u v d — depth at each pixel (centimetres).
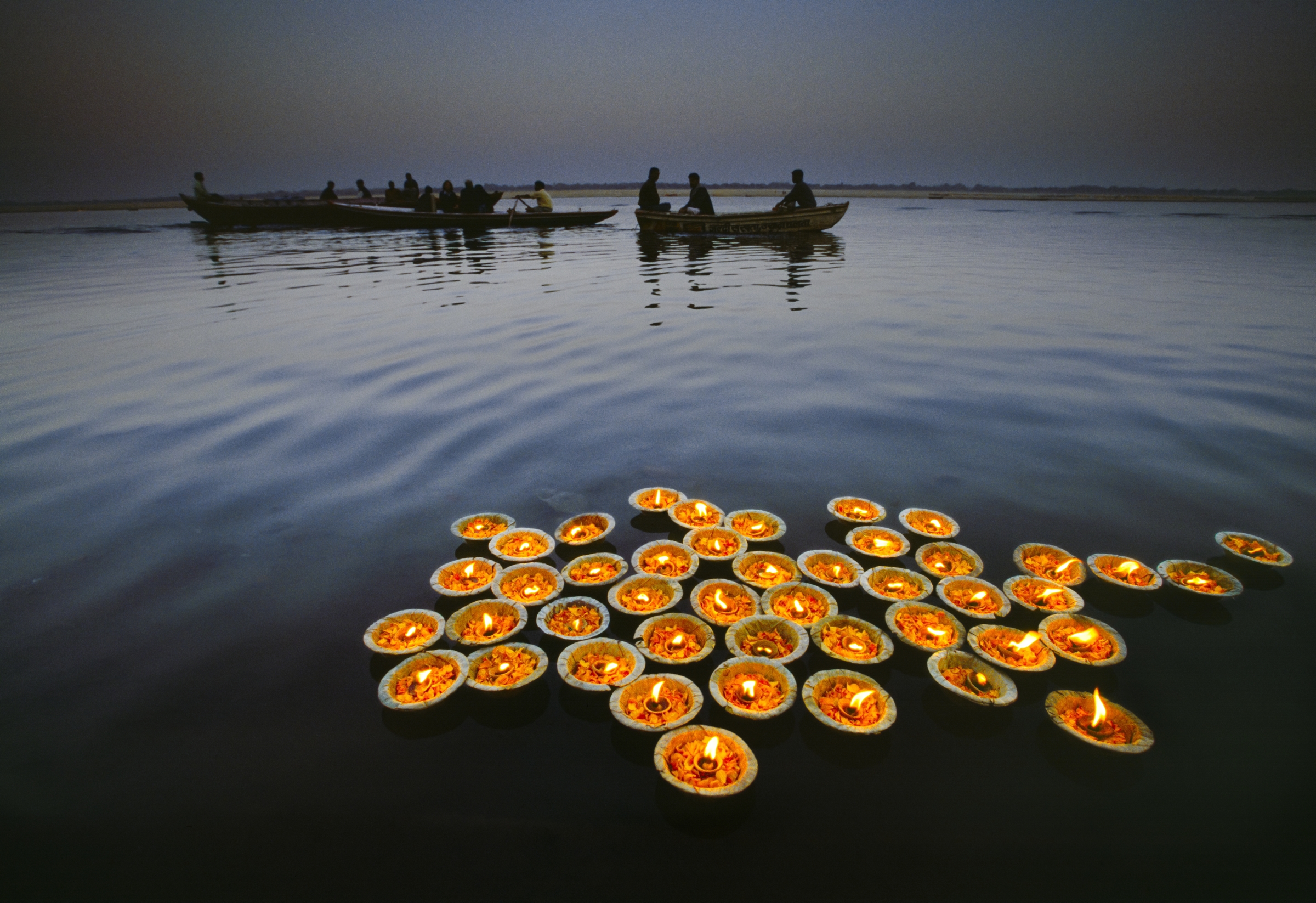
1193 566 279
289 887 161
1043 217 3409
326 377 599
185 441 455
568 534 319
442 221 2428
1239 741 204
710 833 174
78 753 203
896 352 674
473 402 529
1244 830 175
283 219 2611
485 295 1036
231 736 209
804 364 630
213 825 178
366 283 1185
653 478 396
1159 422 470
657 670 236
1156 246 1781
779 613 263
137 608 276
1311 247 1738
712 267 1373
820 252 1656
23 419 497
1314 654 241
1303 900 157
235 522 346
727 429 470
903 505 359
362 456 428
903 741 206
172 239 2202
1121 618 263
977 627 245
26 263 1509
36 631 262
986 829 176
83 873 166
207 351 695
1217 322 799
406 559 311
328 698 225
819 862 166
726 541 314
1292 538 317
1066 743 205
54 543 327
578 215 2581
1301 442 429
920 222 2991
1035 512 349
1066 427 464
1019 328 776
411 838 173
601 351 683
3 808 183
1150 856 168
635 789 188
